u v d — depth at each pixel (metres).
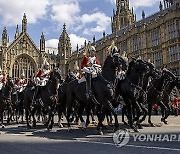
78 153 7.67
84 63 13.45
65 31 94.81
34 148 8.86
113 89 11.93
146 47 56.84
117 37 66.56
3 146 9.53
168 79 16.77
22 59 89.81
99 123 12.38
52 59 97.56
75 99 15.34
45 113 19.75
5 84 18.64
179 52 48.59
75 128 16.42
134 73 13.12
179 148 8.14
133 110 15.87
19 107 24.03
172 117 28.98
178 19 49.78
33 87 17.72
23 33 90.44
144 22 58.47
